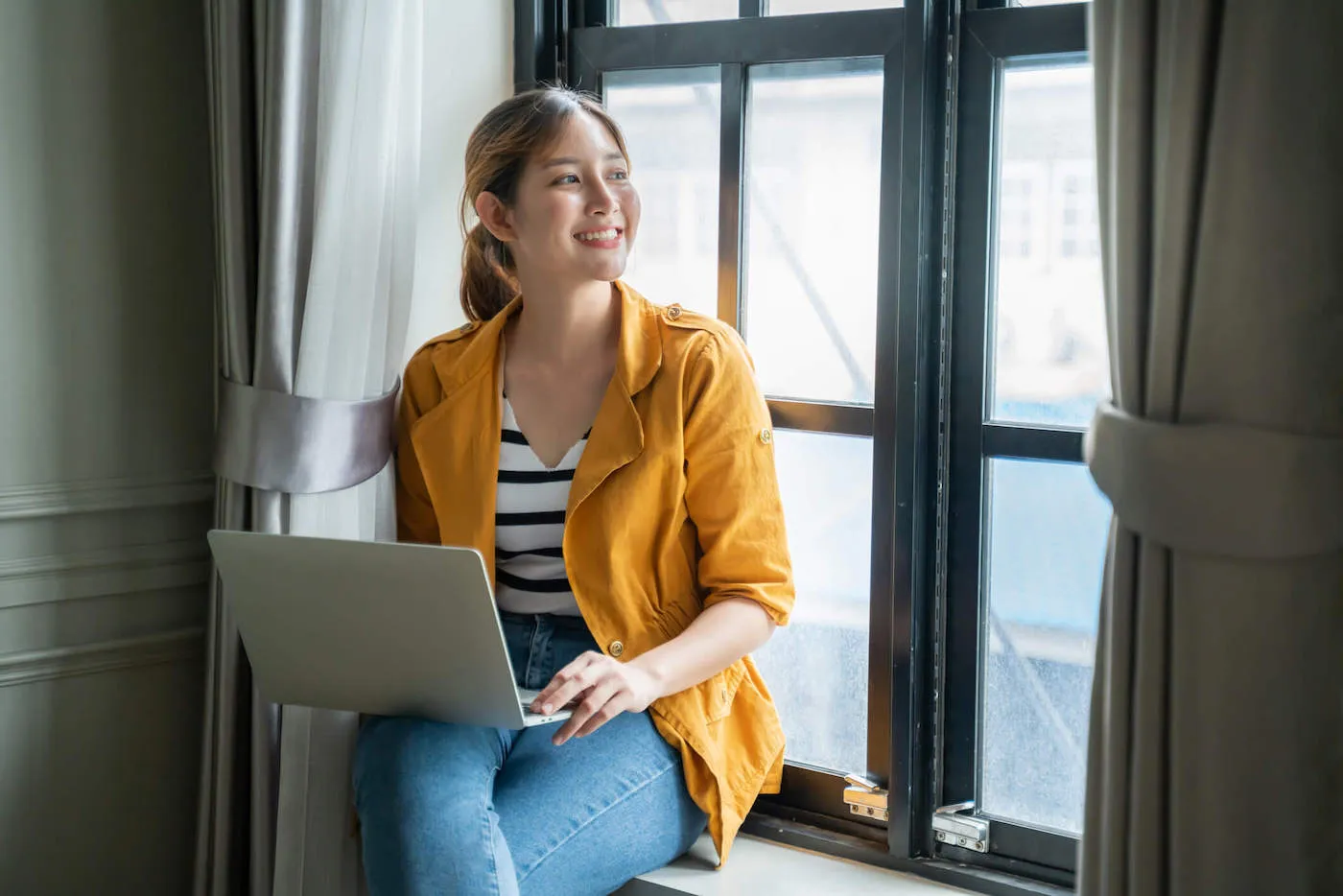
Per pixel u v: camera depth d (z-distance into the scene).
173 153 1.83
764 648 1.96
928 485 1.77
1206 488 1.12
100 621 1.84
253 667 1.60
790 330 1.90
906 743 1.78
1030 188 1.68
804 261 1.87
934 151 1.72
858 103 1.80
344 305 1.73
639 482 1.66
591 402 1.72
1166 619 1.17
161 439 1.86
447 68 1.96
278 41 1.64
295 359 1.74
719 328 1.72
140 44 1.79
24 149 1.71
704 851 1.82
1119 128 1.15
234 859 1.82
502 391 1.75
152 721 1.90
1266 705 1.13
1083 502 1.68
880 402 1.78
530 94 1.71
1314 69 1.07
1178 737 1.16
